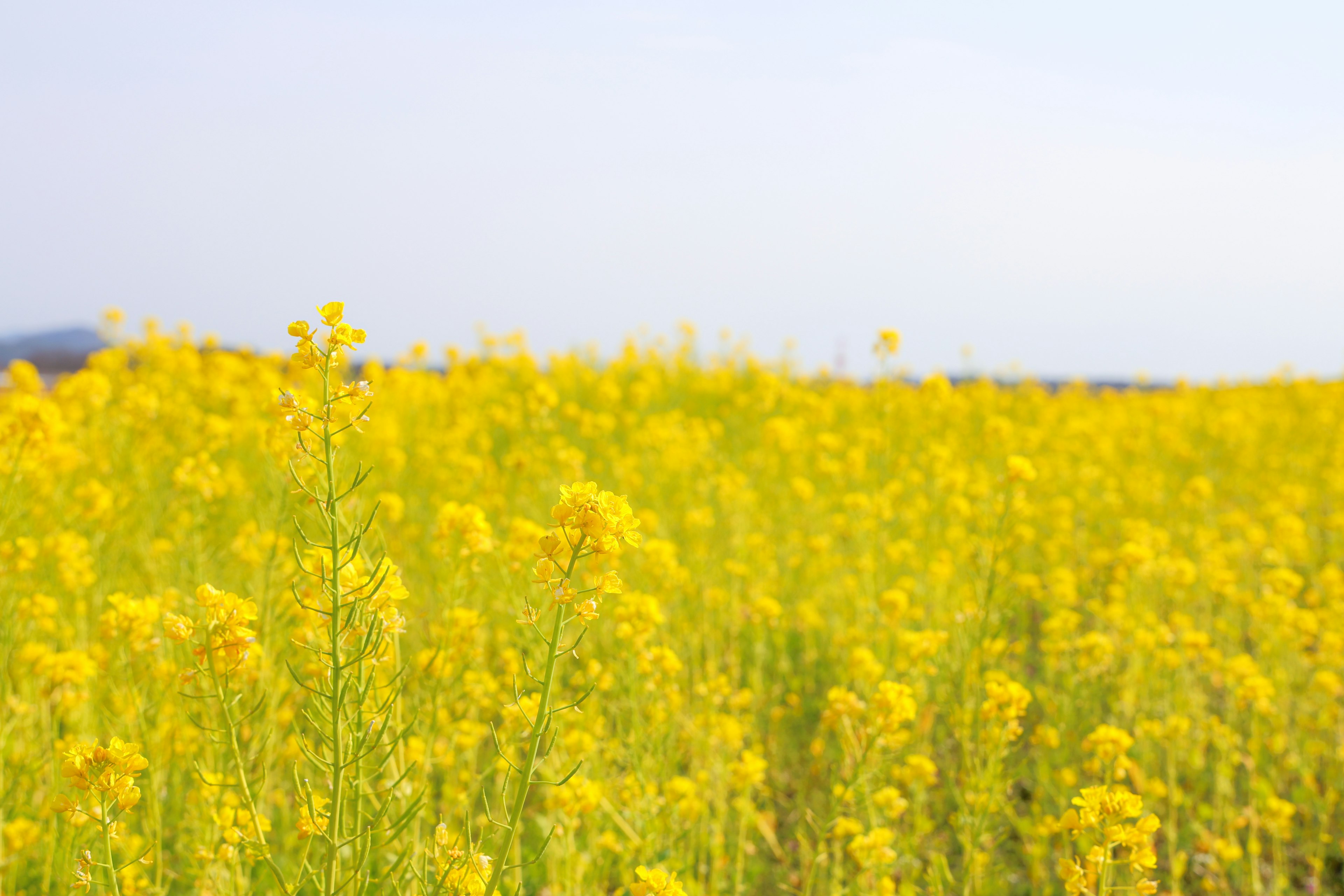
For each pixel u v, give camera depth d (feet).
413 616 11.61
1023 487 13.57
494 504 19.13
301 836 6.65
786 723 15.29
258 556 13.65
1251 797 13.14
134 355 28.12
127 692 9.54
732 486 21.35
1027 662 18.04
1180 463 31.07
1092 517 26.50
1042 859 11.85
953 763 13.79
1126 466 31.86
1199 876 12.23
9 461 11.74
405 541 17.52
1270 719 14.40
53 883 9.04
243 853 7.57
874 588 17.34
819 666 17.43
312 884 8.74
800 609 17.39
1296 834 13.16
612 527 5.65
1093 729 14.16
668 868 9.84
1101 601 19.25
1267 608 16.31
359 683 6.59
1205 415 40.16
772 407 30.01
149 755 9.16
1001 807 11.23
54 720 10.80
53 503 15.56
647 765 10.79
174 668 9.55
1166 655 14.49
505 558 12.52
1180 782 14.16
